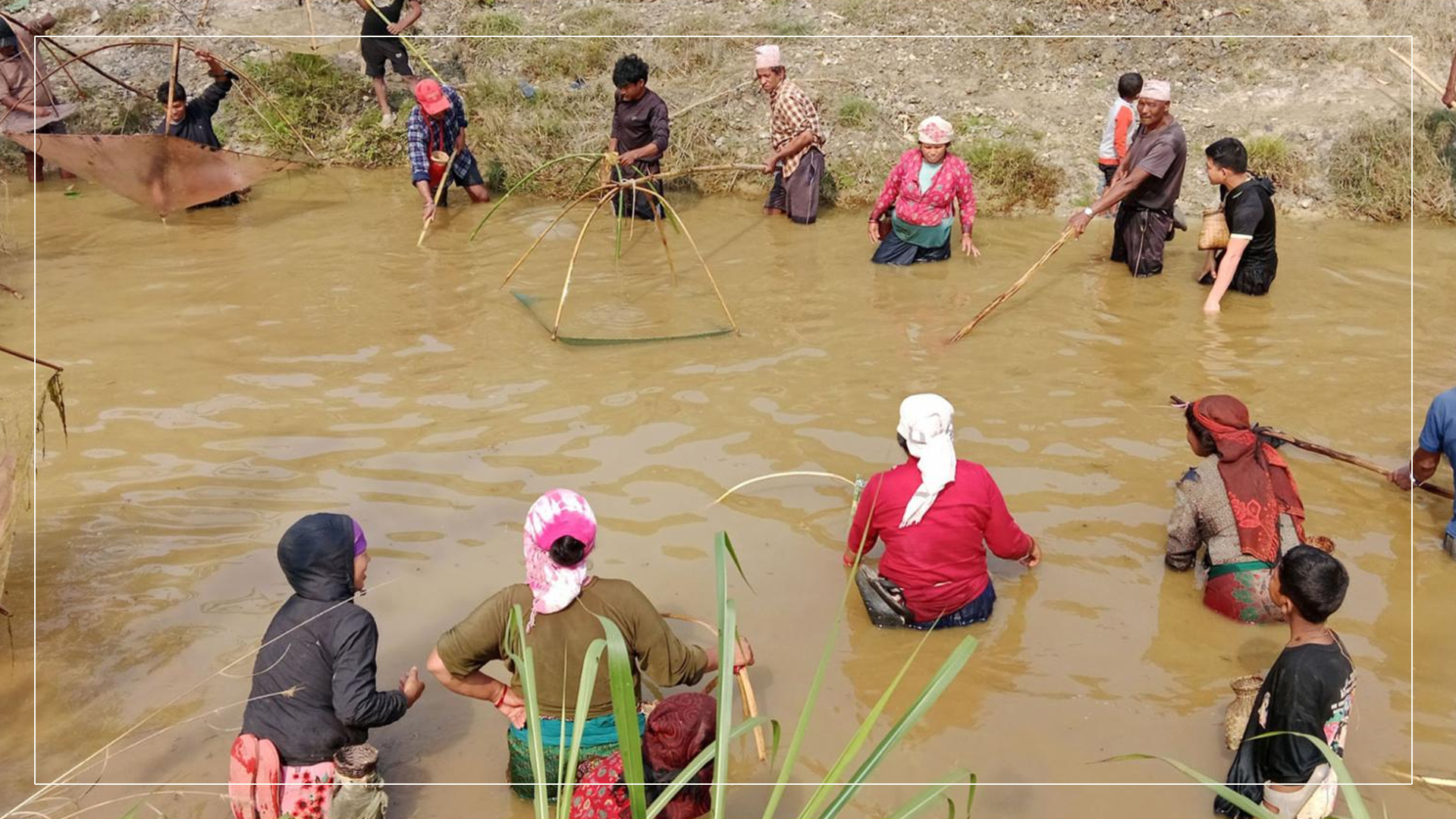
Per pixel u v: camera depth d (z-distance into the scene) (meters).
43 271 8.81
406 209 10.48
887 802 3.74
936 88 11.37
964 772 2.87
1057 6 12.19
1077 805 3.69
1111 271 8.64
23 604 4.78
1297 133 10.20
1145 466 5.77
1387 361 6.95
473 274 8.71
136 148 9.55
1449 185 9.63
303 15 13.92
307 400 6.57
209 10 14.02
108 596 4.81
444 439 6.11
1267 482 4.63
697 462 5.84
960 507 4.41
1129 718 4.09
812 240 9.49
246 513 5.41
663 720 3.47
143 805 3.73
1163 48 11.48
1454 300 7.91
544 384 6.78
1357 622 4.55
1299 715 3.41
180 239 9.64
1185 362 6.98
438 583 4.85
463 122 10.03
